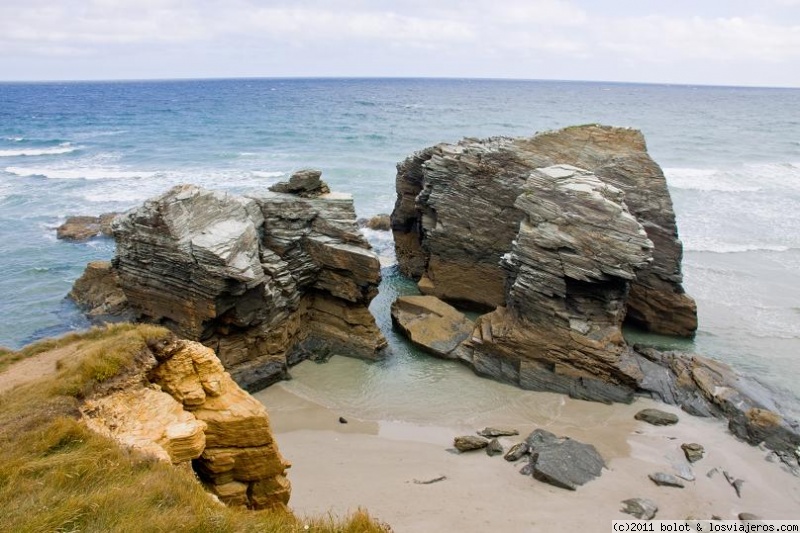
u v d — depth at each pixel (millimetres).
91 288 37188
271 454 16312
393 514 18719
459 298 38688
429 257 40406
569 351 29141
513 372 29750
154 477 12531
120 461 12844
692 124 138000
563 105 198750
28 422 13922
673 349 32875
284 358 29703
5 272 42375
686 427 25469
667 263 34156
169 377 16516
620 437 24656
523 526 18391
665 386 28469
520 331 30234
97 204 60719
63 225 52062
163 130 121562
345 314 32312
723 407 26469
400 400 27547
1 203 60906
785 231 53188
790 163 84938
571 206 29688
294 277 31000
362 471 21516
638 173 34688
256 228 30062
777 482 21688
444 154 38500
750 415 25281
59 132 122062
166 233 27156
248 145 99250
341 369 30547
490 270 37188
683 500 20391
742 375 29422
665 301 34469
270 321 29312
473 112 162000
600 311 29953
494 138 40750
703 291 40562
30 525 10297
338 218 32000
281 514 13742
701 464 22719
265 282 28609
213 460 15805
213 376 16766
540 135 36344
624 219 28609
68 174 76250
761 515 19641
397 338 34344
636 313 35594
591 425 25656
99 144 103375
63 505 11016
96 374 15484
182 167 80688
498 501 19766
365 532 12531
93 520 10805
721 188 67938
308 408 26703
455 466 22078
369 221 55125
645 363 30141
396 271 45344
